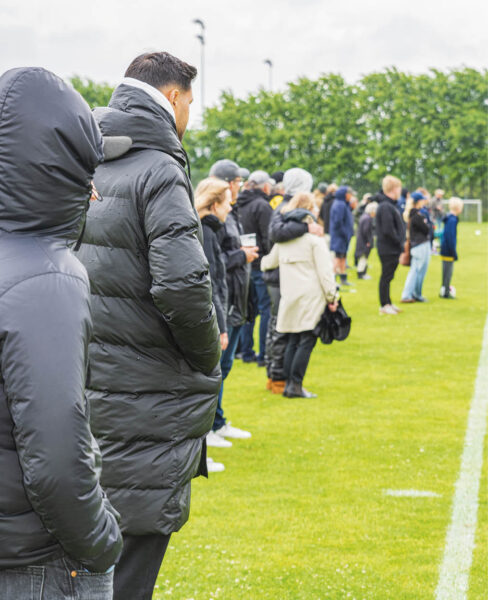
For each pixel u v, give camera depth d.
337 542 4.37
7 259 1.75
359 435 6.43
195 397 3.01
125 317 2.92
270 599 3.70
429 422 6.82
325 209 18.38
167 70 3.11
